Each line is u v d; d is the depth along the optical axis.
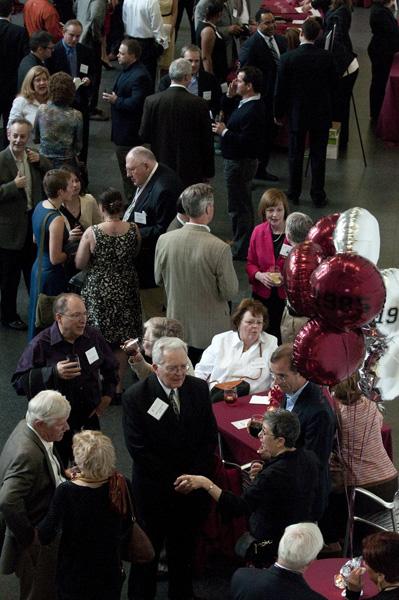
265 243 11.14
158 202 11.06
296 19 19.52
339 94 18.23
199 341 10.23
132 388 7.96
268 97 16.91
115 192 10.40
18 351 12.15
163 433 7.86
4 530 7.76
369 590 7.10
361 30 27.16
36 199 12.06
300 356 6.53
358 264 6.05
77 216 11.12
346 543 8.40
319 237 7.07
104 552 7.12
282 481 7.44
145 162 11.09
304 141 15.75
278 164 17.89
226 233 15.14
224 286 10.03
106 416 10.96
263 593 6.47
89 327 9.11
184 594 8.38
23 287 13.66
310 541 6.47
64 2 20.47
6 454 7.56
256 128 13.68
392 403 11.47
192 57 15.15
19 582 8.56
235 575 6.67
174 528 8.15
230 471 8.48
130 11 17.52
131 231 10.54
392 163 18.34
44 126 12.97
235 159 13.85
